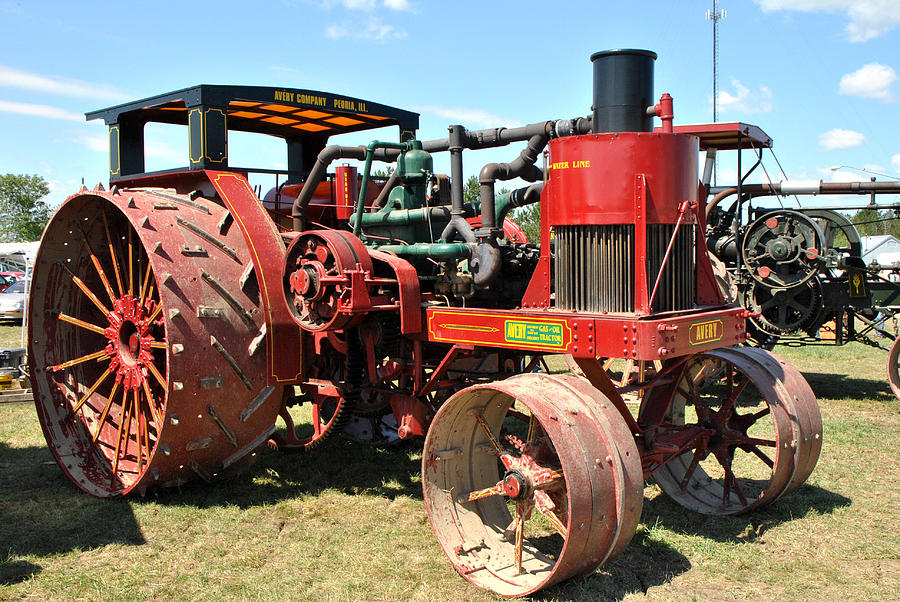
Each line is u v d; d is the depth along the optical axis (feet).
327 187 21.42
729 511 15.37
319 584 12.21
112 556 13.44
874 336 44.86
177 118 20.79
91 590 12.04
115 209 17.60
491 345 13.96
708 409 16.15
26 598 11.78
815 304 28.50
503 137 16.65
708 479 17.10
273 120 21.62
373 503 16.22
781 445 14.48
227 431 16.05
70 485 17.52
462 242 16.29
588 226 13.16
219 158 17.62
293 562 13.07
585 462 11.01
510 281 16.33
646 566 12.78
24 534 14.46
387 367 16.31
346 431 21.65
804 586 11.99
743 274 29.96
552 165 13.50
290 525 14.92
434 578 12.35
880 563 12.91
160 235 15.58
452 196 16.43
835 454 19.65
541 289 13.83
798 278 28.37
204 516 15.39
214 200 17.94
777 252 28.19
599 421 11.64
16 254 100.48
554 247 13.69
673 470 16.69
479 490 13.58
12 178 234.38
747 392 29.19
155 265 15.10
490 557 12.92
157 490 16.71
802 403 15.16
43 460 19.60
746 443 15.39
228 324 15.88
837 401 27.04
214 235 16.57
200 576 12.51
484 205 15.88
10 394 27.25
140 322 16.29
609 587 11.85
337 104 19.88
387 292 15.69
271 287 16.29
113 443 18.37
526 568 12.51
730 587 11.99
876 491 16.71
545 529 14.48
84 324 17.78
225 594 11.86
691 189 13.43
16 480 17.94
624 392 14.40
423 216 16.78
